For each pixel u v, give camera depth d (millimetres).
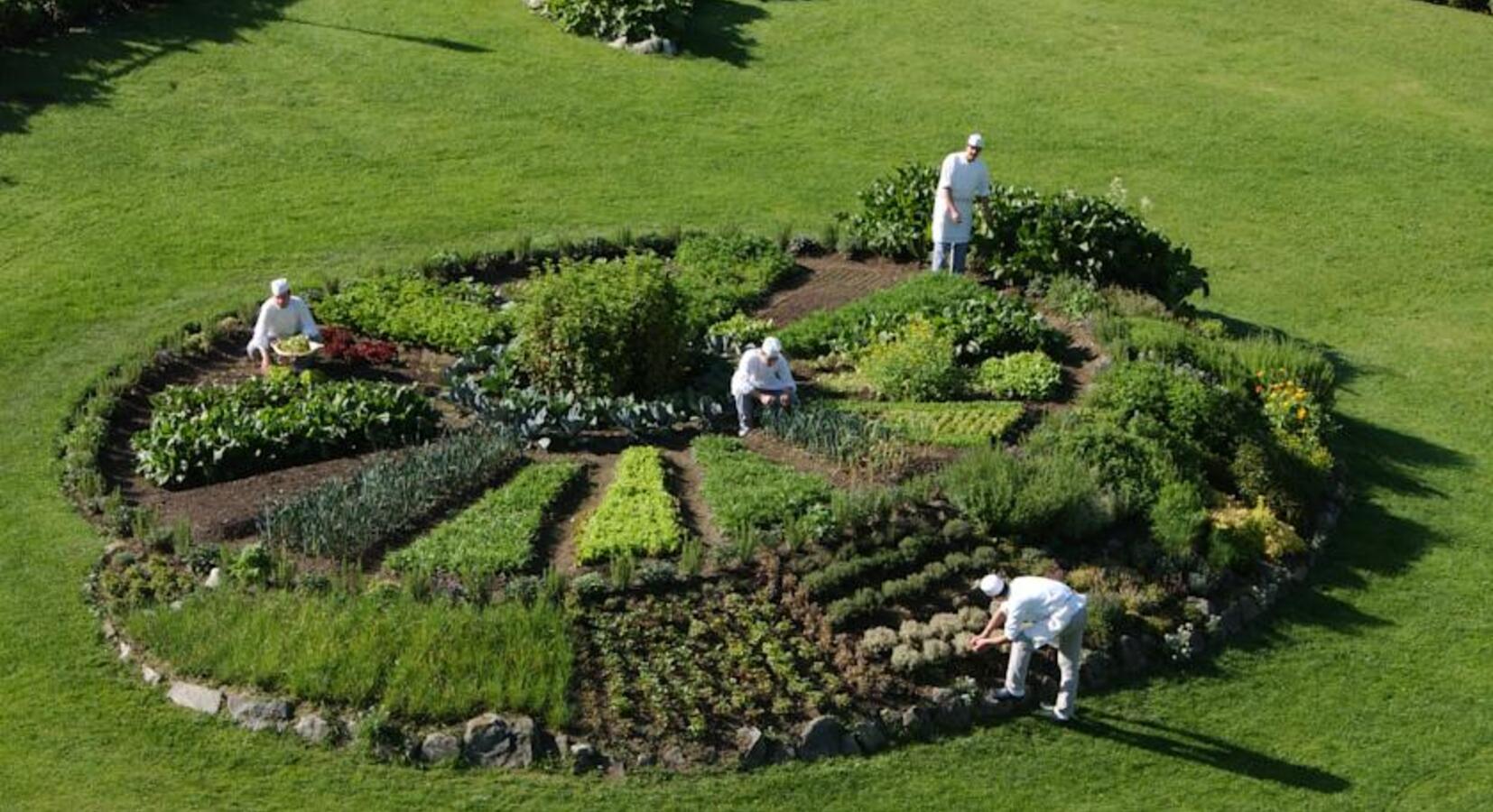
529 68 38875
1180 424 24672
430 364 26391
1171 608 21766
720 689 19344
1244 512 23281
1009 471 22359
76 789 17625
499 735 18391
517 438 23797
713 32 42125
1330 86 43250
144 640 19609
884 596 20688
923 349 25938
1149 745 19797
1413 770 19844
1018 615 19391
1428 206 37656
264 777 17969
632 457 23156
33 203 31000
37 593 20594
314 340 25578
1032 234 29844
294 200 32281
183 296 28484
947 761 19172
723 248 30609
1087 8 46625
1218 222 36156
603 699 19047
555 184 34156
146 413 24844
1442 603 23266
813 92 39812
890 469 22922
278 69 37219
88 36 36938
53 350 26422
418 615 19531
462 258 29641
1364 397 29625
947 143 38031
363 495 21641
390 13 40625
